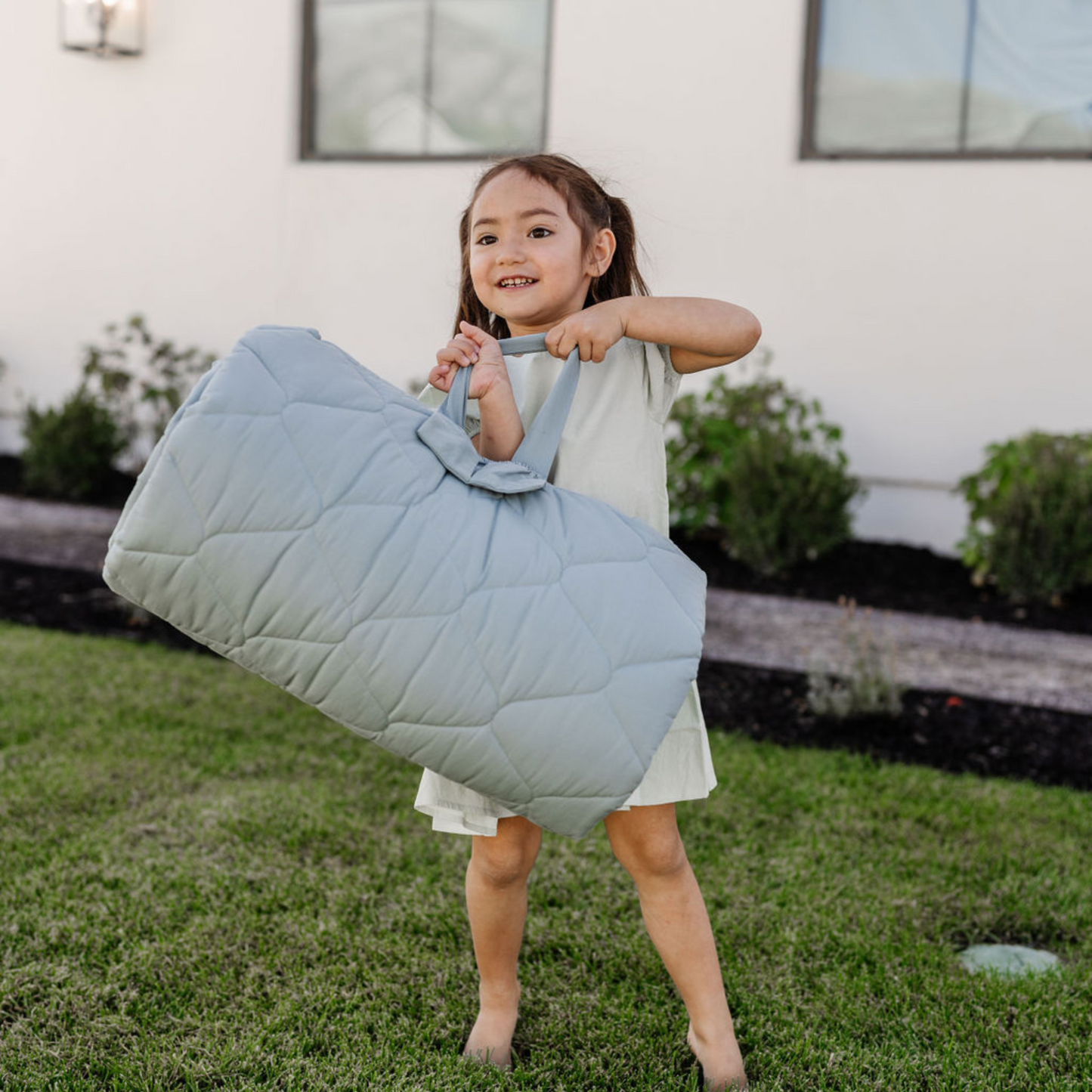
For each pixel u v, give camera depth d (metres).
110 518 6.23
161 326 6.96
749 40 5.47
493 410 1.64
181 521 1.39
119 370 6.65
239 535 1.39
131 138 6.86
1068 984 2.13
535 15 5.92
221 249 6.74
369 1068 1.83
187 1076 1.82
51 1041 1.92
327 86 6.44
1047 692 3.81
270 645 1.43
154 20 6.66
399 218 6.27
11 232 7.29
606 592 1.50
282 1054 1.89
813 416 5.62
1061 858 2.65
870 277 5.45
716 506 5.58
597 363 1.70
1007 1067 1.89
